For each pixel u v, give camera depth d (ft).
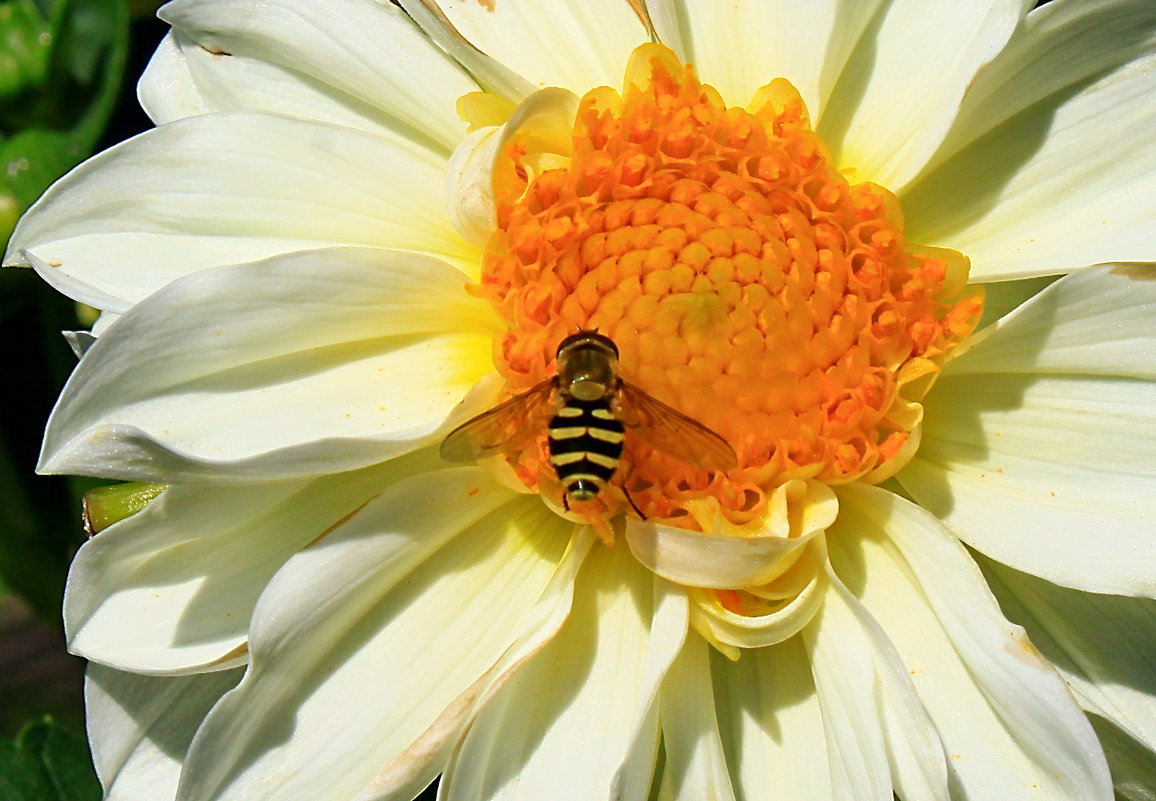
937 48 0.59
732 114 0.59
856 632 0.55
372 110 0.60
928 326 0.57
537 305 0.57
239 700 0.53
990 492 0.57
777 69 0.60
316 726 0.54
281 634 0.53
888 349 0.57
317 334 0.56
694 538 0.54
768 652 0.57
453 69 0.59
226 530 0.56
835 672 0.55
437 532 0.56
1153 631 0.56
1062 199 0.58
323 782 0.54
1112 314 0.55
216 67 0.60
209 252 0.58
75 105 0.70
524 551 0.57
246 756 0.54
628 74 0.59
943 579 0.55
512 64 0.60
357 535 0.54
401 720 0.55
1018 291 0.59
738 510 0.56
